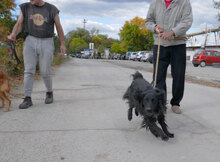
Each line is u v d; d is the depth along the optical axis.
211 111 4.42
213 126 3.58
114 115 4.08
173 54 4.16
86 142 2.89
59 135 3.08
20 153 2.55
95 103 4.87
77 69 12.64
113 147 2.78
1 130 3.19
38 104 4.64
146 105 2.96
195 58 20.12
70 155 2.54
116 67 15.41
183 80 4.22
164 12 4.07
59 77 8.84
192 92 6.40
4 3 7.71
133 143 2.92
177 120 3.89
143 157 2.54
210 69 16.91
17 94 5.43
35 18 4.26
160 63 4.27
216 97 5.72
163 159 2.51
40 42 4.34
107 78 8.90
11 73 7.56
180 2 3.96
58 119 3.74
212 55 19.77
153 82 4.36
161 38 4.16
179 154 2.63
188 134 3.25
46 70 4.48
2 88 4.00
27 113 4.01
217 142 2.96
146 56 27.17
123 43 54.19
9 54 7.52
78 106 4.59
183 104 4.98
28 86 4.39
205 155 2.60
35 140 2.90
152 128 2.99
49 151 2.62
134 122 3.74
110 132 3.26
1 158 2.43
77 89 6.39
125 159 2.49
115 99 5.26
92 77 9.11
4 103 4.64
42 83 7.20
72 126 3.44
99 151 2.66
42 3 4.32
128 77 9.35
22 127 3.32
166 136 2.93
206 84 8.47
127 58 42.09
